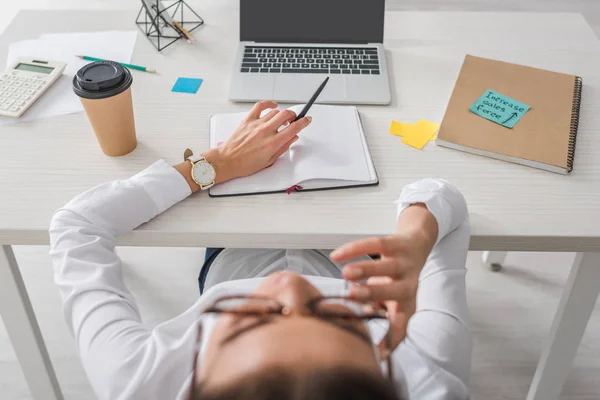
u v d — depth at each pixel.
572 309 1.25
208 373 0.44
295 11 1.47
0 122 1.26
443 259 0.96
